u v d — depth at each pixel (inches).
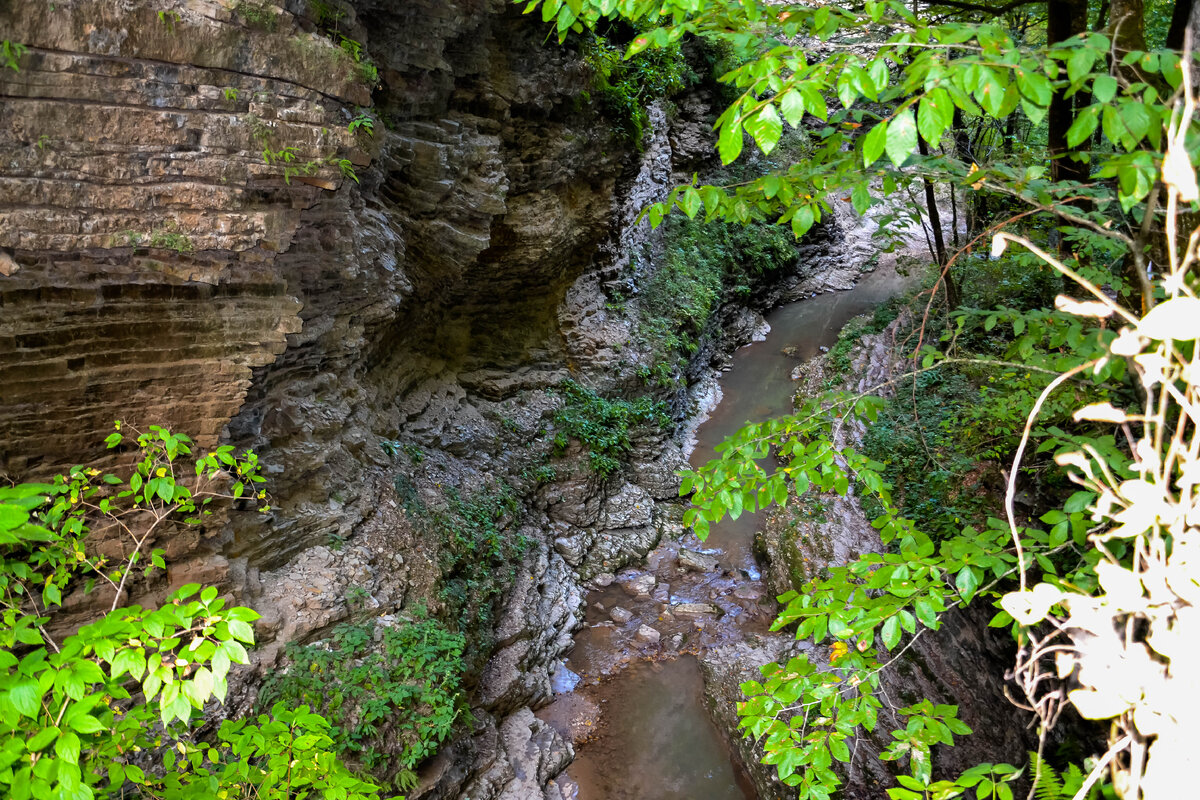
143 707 159.5
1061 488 319.6
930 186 508.7
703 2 128.0
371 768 269.7
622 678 424.5
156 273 221.8
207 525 267.0
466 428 480.7
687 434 668.7
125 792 212.5
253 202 223.9
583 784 359.3
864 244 1007.6
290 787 167.0
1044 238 440.5
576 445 542.9
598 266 621.6
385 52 341.4
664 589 498.0
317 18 255.3
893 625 118.4
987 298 540.1
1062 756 258.5
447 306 483.5
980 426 407.2
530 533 480.7
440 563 362.3
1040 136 594.2
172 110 200.1
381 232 356.8
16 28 172.7
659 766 370.6
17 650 222.2
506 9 411.5
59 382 219.9
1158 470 84.4
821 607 127.5
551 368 569.6
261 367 283.4
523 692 387.2
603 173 554.6
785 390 737.6
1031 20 510.0
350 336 350.0
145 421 243.0
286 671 274.7
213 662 109.7
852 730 123.0
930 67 98.0
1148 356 82.9
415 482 406.0
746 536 549.0
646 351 632.4
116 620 110.4
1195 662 81.1
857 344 697.6
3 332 205.2
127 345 228.7
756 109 105.7
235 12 200.2
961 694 324.8
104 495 241.0
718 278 772.6
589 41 495.5
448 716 285.7
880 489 154.0
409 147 372.8
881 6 115.2
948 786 112.8
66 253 205.2
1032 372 246.4
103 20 181.0
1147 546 113.4
